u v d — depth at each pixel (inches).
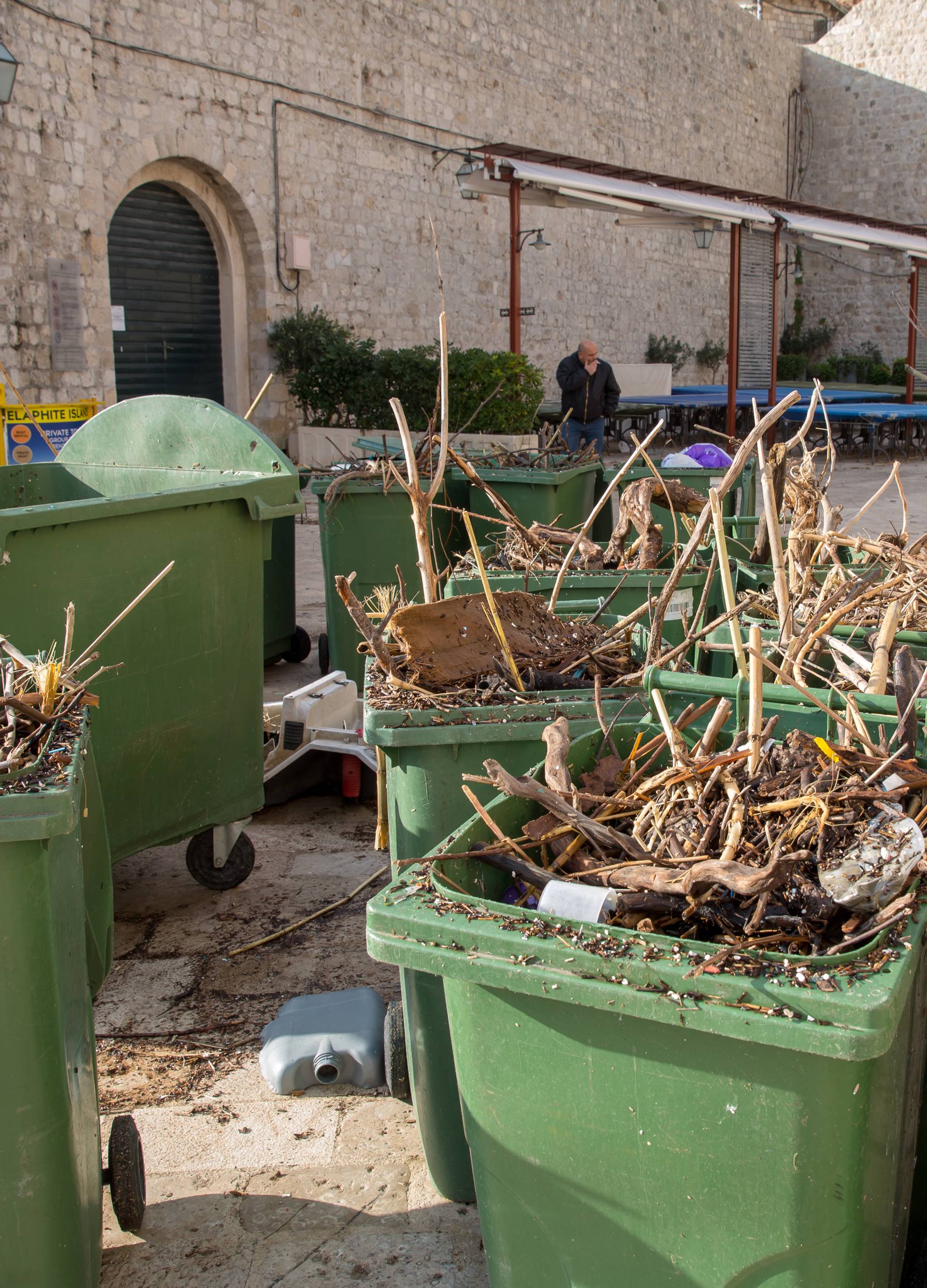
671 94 1077.8
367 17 710.5
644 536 176.2
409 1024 102.0
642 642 116.9
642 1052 61.7
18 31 448.1
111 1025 134.6
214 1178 107.9
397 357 612.1
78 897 90.9
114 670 142.9
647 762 86.2
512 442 550.6
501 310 874.8
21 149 455.5
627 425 843.4
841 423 842.2
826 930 66.3
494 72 831.7
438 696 99.7
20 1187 78.7
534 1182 68.1
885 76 1299.2
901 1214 74.4
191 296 644.7
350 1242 99.3
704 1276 63.7
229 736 161.8
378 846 119.5
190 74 597.9
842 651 104.7
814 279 1392.7
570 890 68.6
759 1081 58.9
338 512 247.1
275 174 657.6
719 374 1222.9
